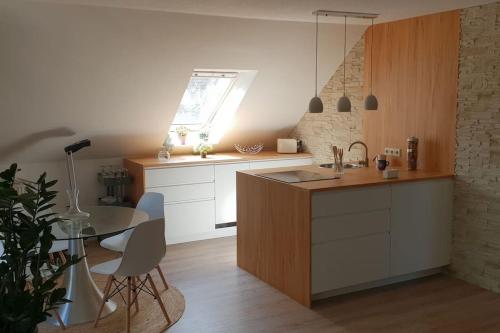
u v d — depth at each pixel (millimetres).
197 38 4660
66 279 3865
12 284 2152
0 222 2277
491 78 4129
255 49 5070
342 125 5777
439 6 3865
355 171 4812
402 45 4887
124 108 5199
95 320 3729
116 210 4199
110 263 3645
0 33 3982
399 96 4965
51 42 4207
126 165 5965
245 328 3654
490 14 4090
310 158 6422
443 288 4387
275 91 5848
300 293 4082
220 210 5980
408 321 3764
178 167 5637
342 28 5188
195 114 6293
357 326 3682
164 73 4926
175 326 3686
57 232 3564
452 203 4582
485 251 4340
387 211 4273
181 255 5320
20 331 2053
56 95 4754
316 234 3957
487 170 4246
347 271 4152
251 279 4621
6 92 4527
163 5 3717
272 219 4367
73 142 5453
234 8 3867
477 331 3607
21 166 5535
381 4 3750
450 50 4445
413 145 4742
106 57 4531
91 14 4070
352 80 5551
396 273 4406
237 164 6008
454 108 4461
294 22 4895
